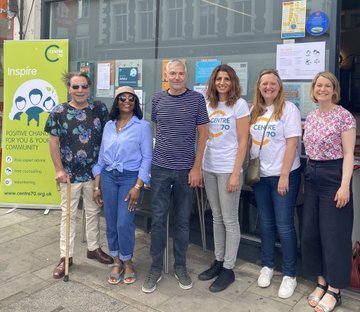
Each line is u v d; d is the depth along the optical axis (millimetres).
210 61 4094
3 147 5129
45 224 4715
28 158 5102
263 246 3441
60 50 4988
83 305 3082
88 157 3574
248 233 3885
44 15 5371
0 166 5707
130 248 3416
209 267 3729
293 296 3230
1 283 3408
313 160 2984
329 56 3354
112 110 3359
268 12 3664
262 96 3238
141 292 3277
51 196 5105
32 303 3107
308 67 3455
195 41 4188
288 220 3236
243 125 3184
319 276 3150
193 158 3211
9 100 5078
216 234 3467
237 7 3865
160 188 3203
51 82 5000
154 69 4527
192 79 4238
